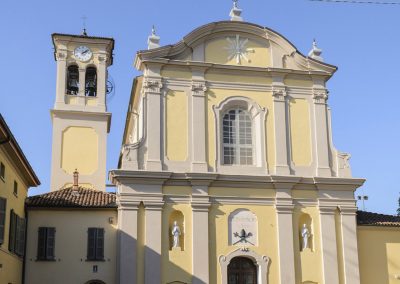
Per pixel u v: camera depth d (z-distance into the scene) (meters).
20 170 27.70
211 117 30.33
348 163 31.02
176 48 30.53
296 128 31.17
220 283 28.16
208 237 28.48
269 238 29.17
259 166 30.17
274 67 31.52
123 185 28.20
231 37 31.66
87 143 41.06
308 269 29.17
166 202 28.56
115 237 28.92
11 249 25.50
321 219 29.88
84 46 42.97
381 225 30.58
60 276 28.22
